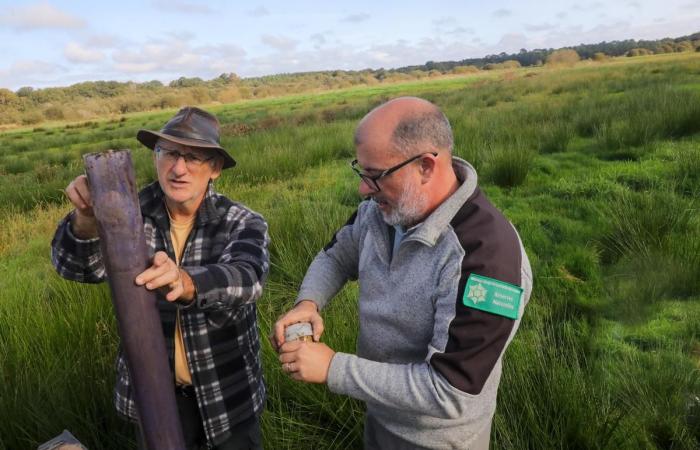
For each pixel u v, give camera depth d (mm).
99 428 2607
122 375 1906
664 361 3092
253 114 42750
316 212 5613
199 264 1823
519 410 2510
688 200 5398
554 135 9305
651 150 7957
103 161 931
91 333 3225
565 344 3301
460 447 1547
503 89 27375
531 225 5508
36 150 30062
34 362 2953
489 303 1317
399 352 1573
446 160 1465
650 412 2559
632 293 3926
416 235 1430
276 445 2562
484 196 1494
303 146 11797
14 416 2551
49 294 4078
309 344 1462
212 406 1812
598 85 21250
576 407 2451
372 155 1423
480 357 1316
